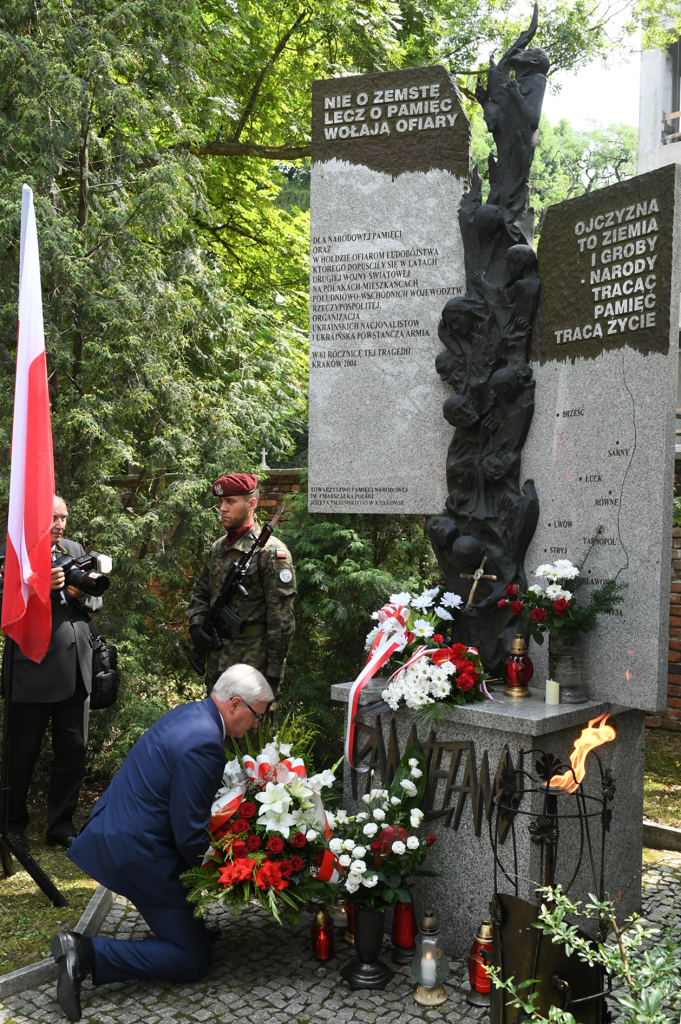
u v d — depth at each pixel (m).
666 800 5.19
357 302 4.79
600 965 2.38
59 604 4.31
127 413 5.66
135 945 3.12
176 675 6.07
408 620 4.02
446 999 3.12
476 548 4.19
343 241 4.82
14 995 3.14
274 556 4.39
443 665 3.62
